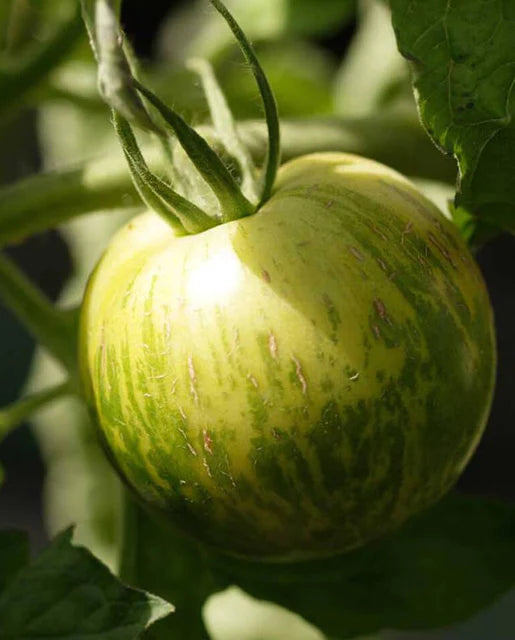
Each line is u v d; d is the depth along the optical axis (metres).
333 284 0.32
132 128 0.33
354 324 0.32
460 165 0.33
